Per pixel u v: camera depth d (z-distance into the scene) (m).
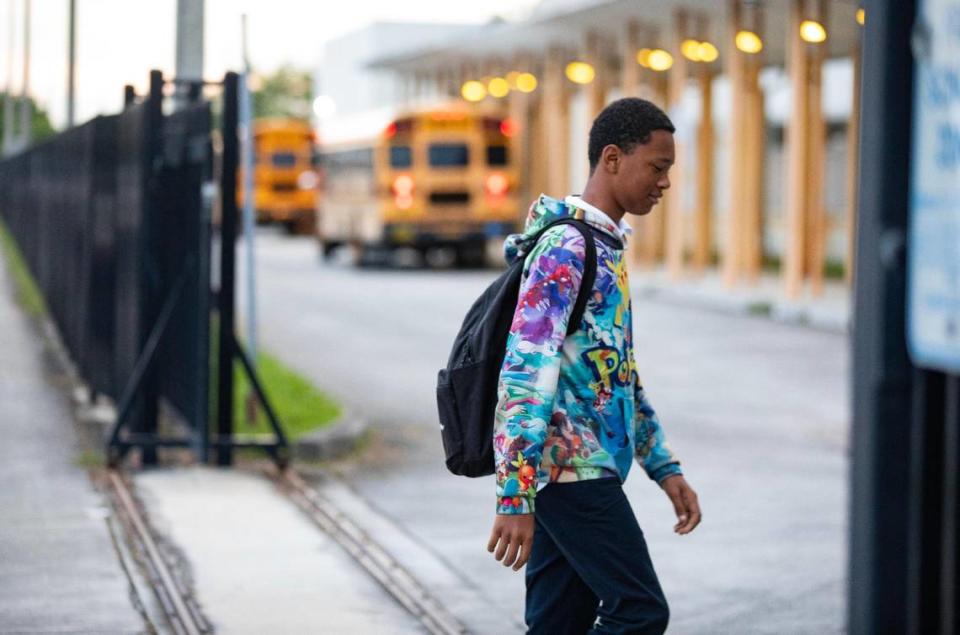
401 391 19.39
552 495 5.32
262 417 15.81
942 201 3.45
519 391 5.11
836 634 8.69
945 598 3.72
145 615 8.67
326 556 10.23
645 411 5.84
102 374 16.16
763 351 24.53
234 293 13.30
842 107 47.72
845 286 36.06
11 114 76.38
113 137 15.55
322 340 25.70
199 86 13.71
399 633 8.41
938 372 3.66
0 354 21.86
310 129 74.19
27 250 37.88
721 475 13.91
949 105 3.43
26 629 8.31
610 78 45.19
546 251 5.19
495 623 8.77
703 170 38.38
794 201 30.12
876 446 3.68
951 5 3.43
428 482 13.16
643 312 31.19
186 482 12.68
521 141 49.19
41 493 12.10
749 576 10.05
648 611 5.30
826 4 28.97
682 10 34.34
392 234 45.69
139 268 13.88
